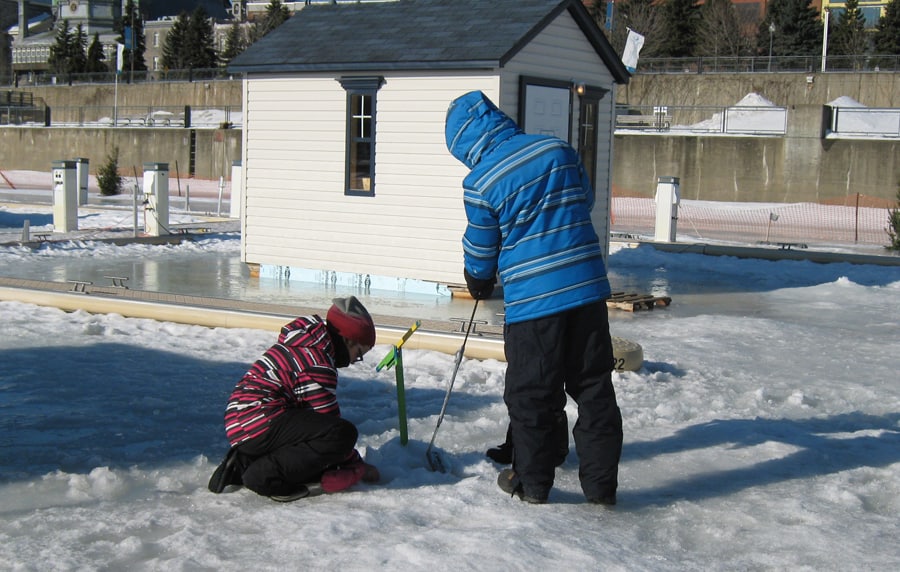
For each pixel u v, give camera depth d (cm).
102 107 5272
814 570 400
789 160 3234
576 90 1365
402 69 1302
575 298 471
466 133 493
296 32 1460
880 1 6356
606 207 1508
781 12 5484
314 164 1406
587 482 482
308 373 491
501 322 1102
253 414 487
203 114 5356
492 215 480
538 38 1310
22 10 9762
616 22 5212
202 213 2634
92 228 2133
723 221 2772
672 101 4519
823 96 4250
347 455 494
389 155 1338
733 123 3903
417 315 1153
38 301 1091
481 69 1252
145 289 1318
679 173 3412
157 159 4597
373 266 1372
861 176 3130
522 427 479
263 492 484
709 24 5456
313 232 1418
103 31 9588
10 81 7550
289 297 1272
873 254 1928
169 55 7250
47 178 4628
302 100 1405
